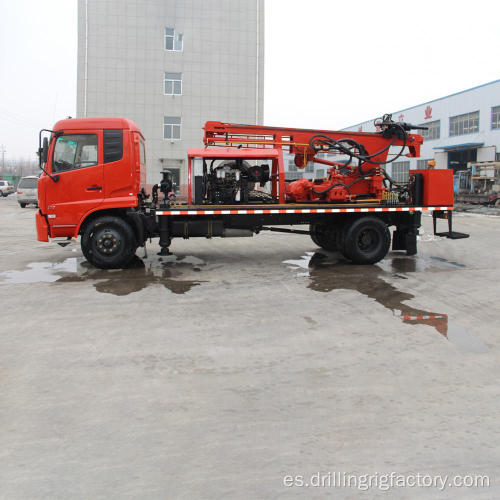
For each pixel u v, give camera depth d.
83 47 30.58
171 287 7.22
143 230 8.69
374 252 9.27
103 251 8.52
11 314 5.79
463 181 31.83
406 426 3.18
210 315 5.73
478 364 4.24
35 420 3.25
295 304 6.23
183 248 11.63
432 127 40.00
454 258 10.03
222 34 31.80
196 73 31.64
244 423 3.22
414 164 42.62
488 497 2.50
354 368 4.14
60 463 2.77
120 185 8.40
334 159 11.18
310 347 4.65
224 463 2.77
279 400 3.55
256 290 7.02
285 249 11.42
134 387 3.78
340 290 7.03
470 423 3.22
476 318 5.62
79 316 5.68
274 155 9.26
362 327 5.27
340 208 9.08
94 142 8.36
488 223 18.14
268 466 2.75
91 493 2.51
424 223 18.11
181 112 31.66
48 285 7.36
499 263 9.42
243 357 4.40
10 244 12.26
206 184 9.21
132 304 6.22
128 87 31.08
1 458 2.81
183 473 2.68
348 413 3.35
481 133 34.44
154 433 3.09
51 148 8.34
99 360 4.33
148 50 31.09
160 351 4.55
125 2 30.73
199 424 3.21
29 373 4.04
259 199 9.41
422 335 5.00
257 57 32.19
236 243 12.59
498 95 32.78
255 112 32.34
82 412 3.37
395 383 3.84
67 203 8.37
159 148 31.62
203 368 4.15
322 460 2.80
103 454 2.86
